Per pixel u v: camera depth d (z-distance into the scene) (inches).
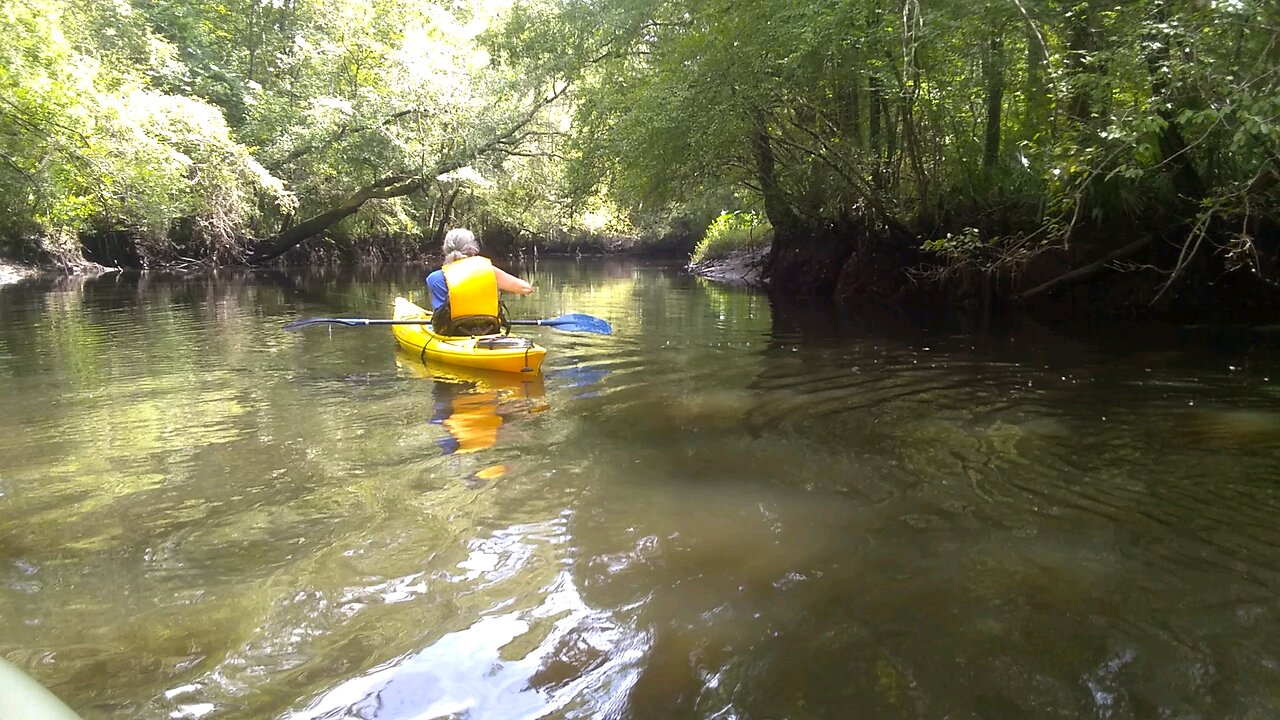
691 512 115.8
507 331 267.6
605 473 134.1
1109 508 115.9
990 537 106.1
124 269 756.0
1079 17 279.6
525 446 150.7
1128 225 349.1
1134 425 161.3
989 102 395.2
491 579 94.3
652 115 438.9
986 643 79.8
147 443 152.0
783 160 487.2
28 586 92.7
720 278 722.2
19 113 485.4
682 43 422.0
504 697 71.3
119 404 184.9
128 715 68.6
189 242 805.2
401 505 119.0
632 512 116.0
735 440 154.4
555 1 605.0
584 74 627.2
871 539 106.0
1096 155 263.7
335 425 167.2
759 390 201.5
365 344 278.5
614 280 721.0
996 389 198.2
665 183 506.9
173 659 77.3
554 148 791.7
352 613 86.2
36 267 659.4
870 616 85.4
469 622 84.2
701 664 76.4
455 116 761.0
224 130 633.0
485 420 171.3
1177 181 314.7
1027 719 67.7
